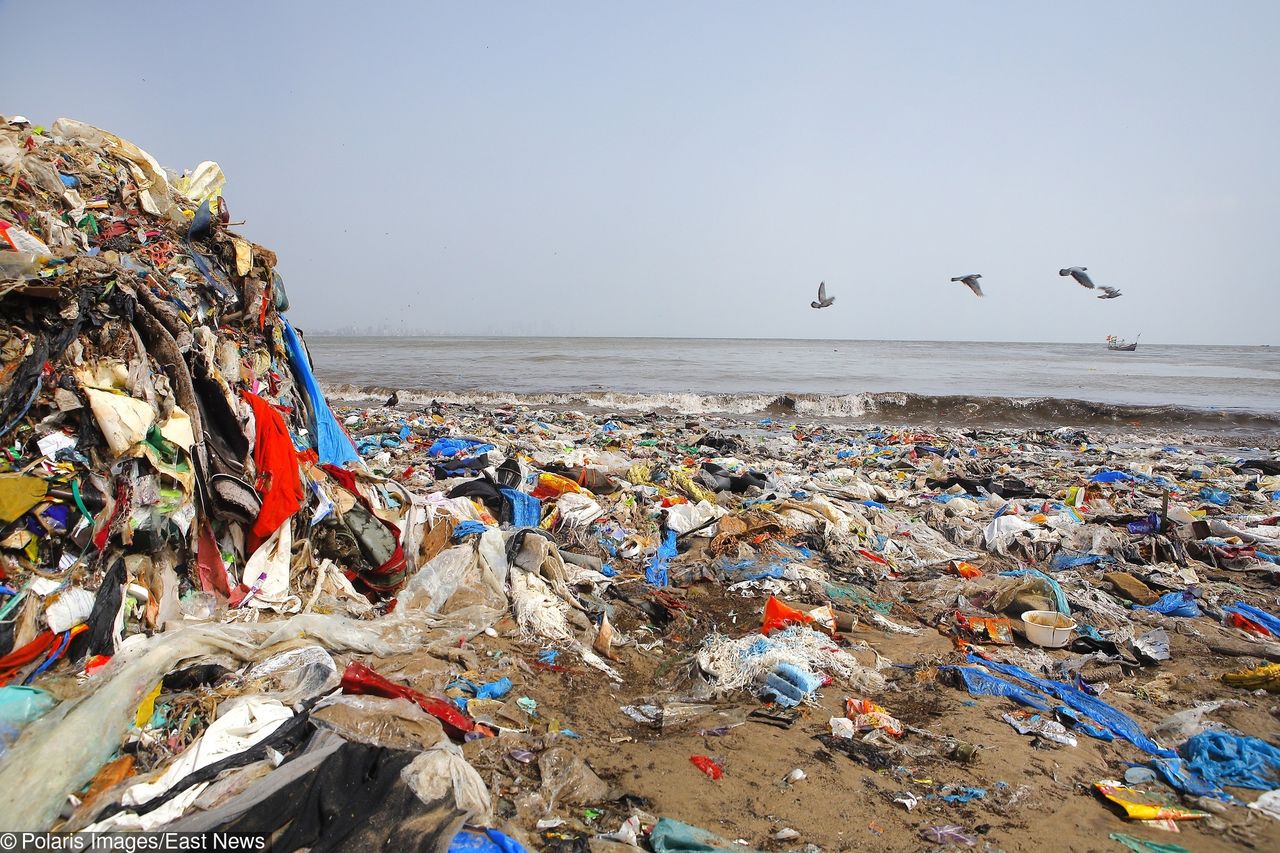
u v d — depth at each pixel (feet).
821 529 31.73
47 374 16.08
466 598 21.21
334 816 11.32
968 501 39.11
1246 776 15.28
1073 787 15.01
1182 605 25.61
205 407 19.04
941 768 15.53
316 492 21.38
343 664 16.72
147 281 18.63
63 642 14.89
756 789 14.42
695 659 20.12
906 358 226.58
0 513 14.58
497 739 15.34
